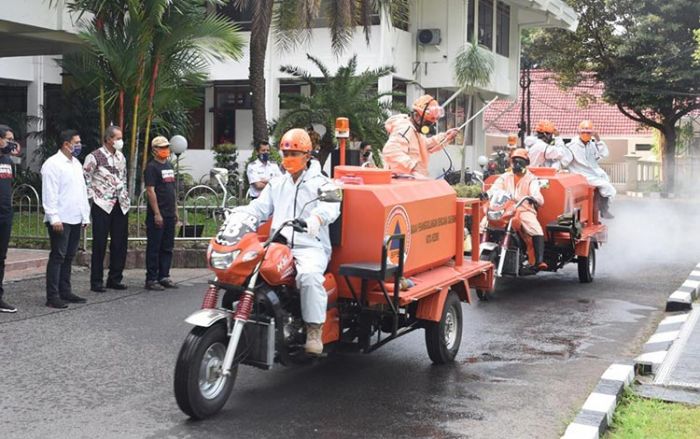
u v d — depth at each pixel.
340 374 7.45
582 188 12.86
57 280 9.85
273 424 6.06
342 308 6.91
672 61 34.94
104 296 10.62
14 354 7.83
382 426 6.07
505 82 30.19
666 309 10.59
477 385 7.17
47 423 6.01
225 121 26.11
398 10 19.73
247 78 24.36
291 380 7.23
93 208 10.77
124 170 11.09
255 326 6.19
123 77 15.42
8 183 9.34
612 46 37.12
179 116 21.02
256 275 6.09
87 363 7.58
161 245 11.28
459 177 23.84
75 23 16.09
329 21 18.05
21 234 13.91
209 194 16.75
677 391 6.88
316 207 6.43
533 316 10.18
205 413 6.09
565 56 38.31
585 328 9.53
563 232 11.69
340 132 7.50
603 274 13.59
